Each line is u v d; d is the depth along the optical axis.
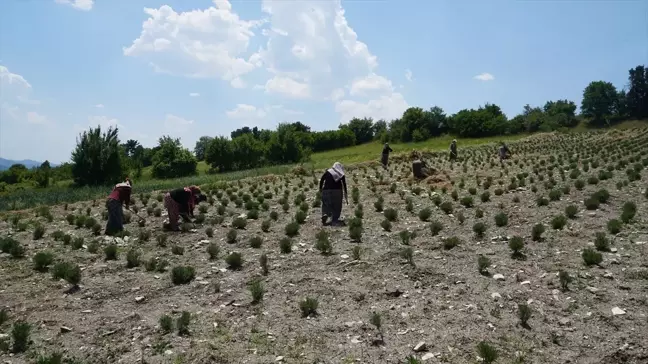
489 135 76.00
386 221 12.02
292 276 8.42
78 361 5.36
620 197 13.42
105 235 12.38
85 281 8.51
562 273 7.18
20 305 7.33
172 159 48.59
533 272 8.02
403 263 8.84
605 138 47.88
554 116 92.56
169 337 5.99
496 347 5.49
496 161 31.38
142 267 9.42
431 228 11.18
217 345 5.74
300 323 6.39
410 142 78.12
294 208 16.44
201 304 7.27
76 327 6.43
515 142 54.31
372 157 42.59
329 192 13.05
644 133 48.50
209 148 50.44
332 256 9.60
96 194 24.52
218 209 15.55
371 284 7.79
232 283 8.20
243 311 6.87
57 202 22.03
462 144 64.12
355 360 5.35
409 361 5.20
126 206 12.82
